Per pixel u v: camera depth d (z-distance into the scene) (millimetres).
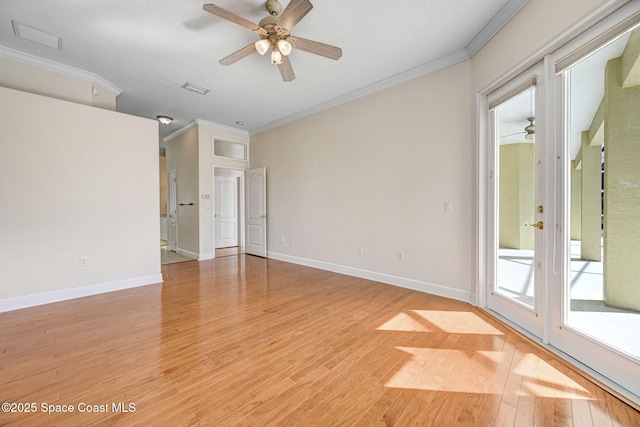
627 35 1572
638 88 1552
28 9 2344
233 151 7336
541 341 2098
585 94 1820
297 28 2633
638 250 1570
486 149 2803
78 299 3201
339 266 4449
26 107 2922
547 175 2043
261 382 1671
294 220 5254
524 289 2373
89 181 3355
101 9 2359
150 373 1758
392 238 3734
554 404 1467
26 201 2936
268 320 2596
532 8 2092
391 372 1770
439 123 3230
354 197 4203
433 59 3189
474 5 2328
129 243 3686
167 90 4031
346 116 4285
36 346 2096
